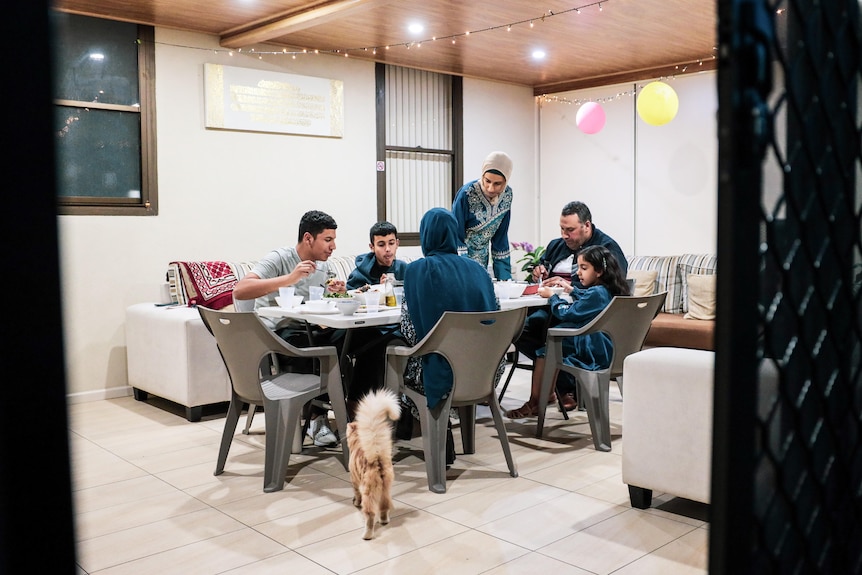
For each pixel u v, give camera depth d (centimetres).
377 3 487
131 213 570
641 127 767
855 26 118
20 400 74
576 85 805
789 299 109
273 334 341
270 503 331
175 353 492
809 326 112
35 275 75
